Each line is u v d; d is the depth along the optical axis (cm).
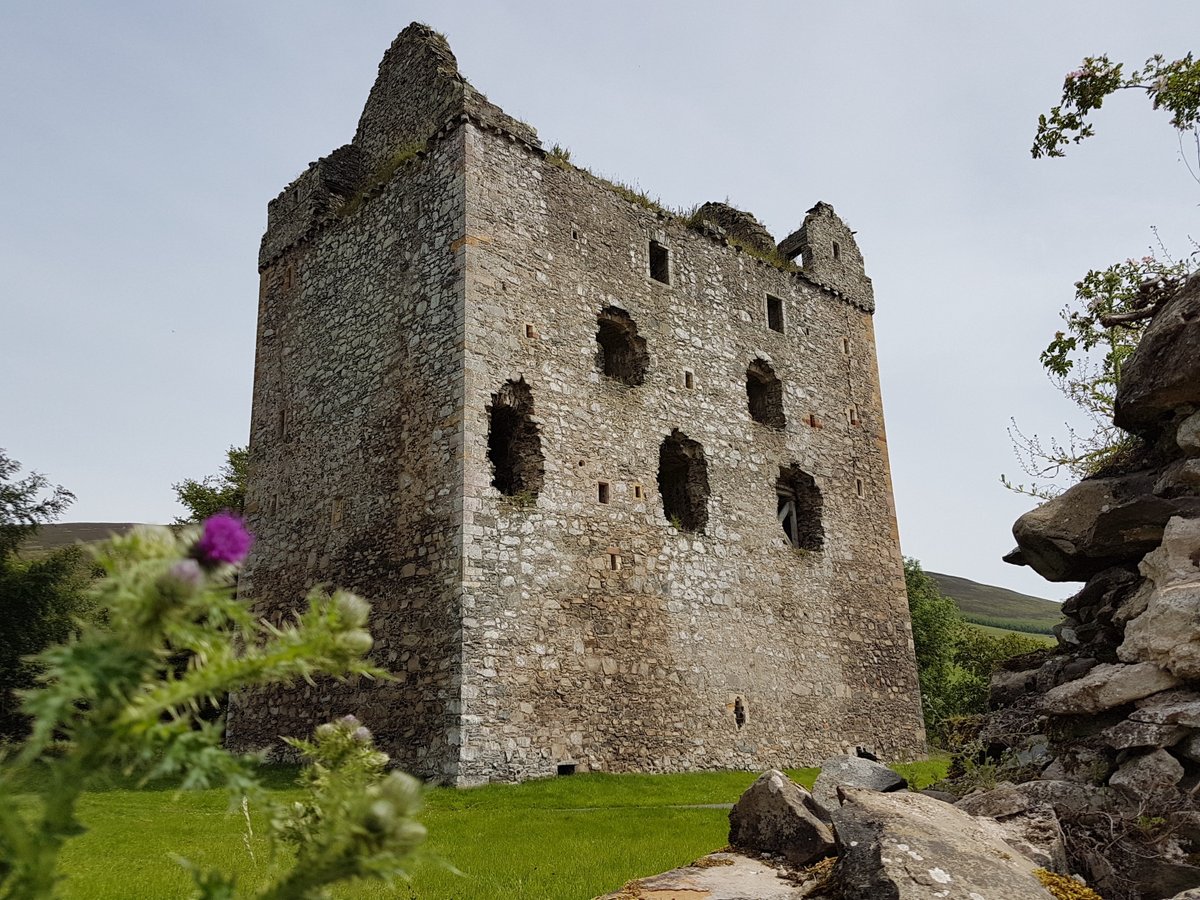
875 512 2386
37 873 197
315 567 1809
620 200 1997
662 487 2097
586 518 1709
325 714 1686
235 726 1903
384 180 1902
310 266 2075
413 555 1596
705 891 576
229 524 226
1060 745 711
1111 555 827
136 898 680
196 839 956
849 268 2578
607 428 1805
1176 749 631
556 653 1586
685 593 1844
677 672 1775
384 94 2083
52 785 204
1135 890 553
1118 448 1141
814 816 661
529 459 1673
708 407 2038
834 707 2080
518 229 1761
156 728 212
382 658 1591
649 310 1977
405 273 1791
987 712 940
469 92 1769
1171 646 652
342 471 1817
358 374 1845
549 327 1759
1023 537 890
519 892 705
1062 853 572
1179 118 1081
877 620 2278
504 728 1479
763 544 2055
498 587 1536
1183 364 782
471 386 1598
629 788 1470
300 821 270
